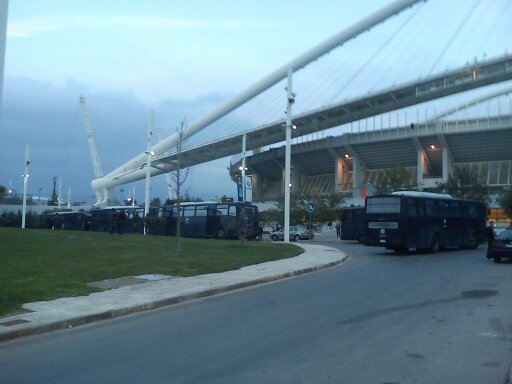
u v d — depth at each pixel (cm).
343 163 9681
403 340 901
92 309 1152
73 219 6188
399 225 2766
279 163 10212
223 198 7088
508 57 6756
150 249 2559
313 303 1295
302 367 743
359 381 680
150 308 1248
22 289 1323
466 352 823
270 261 2273
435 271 1988
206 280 1645
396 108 7956
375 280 1736
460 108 8756
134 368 748
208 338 934
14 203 10512
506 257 2394
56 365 770
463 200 3231
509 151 8425
